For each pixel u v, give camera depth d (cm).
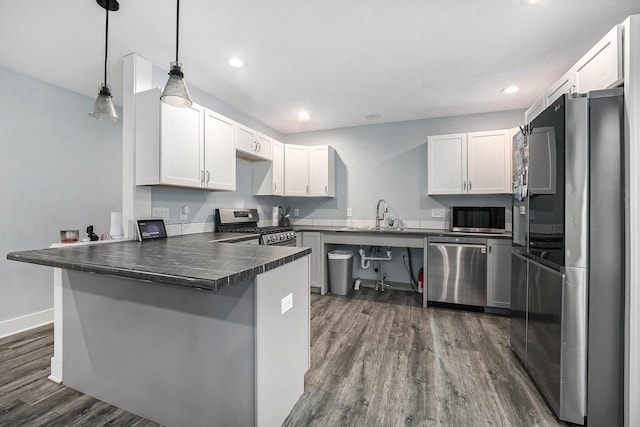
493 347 223
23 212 256
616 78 138
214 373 131
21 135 254
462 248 305
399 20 185
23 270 257
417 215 388
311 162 410
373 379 181
